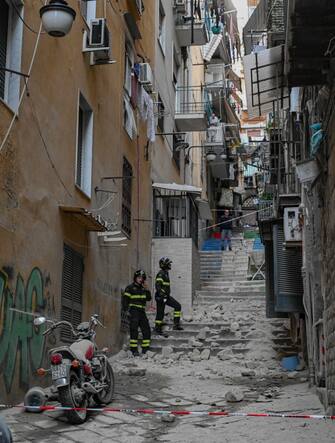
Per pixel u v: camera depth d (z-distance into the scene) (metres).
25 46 8.71
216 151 28.69
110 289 13.36
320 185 8.21
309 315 10.28
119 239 12.88
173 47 23.25
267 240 13.56
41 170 9.28
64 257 10.34
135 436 7.08
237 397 9.13
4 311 7.80
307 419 7.55
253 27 17.27
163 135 20.38
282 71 8.75
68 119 10.67
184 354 13.52
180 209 18.80
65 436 6.93
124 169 15.15
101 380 8.51
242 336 14.49
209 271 22.53
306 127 10.27
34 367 8.77
